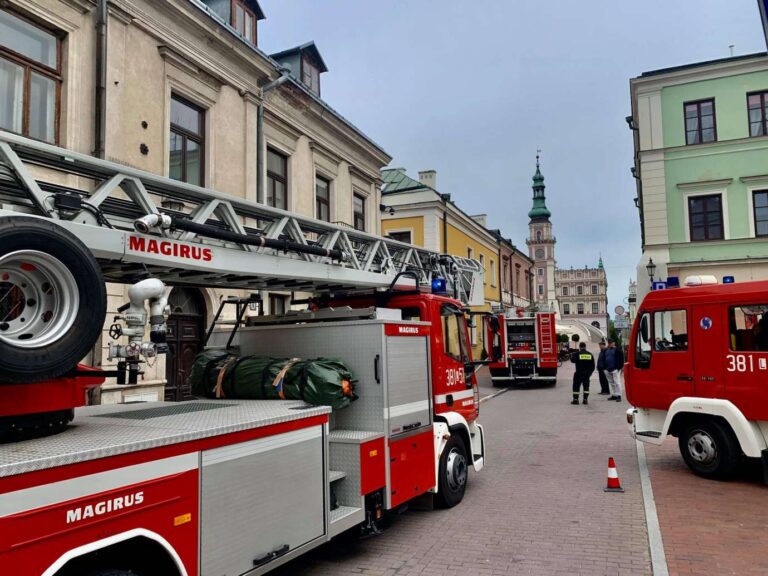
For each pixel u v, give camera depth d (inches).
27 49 338.3
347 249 245.4
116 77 381.1
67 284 120.4
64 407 125.6
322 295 300.7
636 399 340.5
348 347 217.6
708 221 921.5
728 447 298.7
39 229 113.7
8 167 132.9
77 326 121.0
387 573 191.6
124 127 386.9
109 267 162.7
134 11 396.2
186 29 441.4
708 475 306.7
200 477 129.3
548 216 3518.7
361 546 216.2
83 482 104.4
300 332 228.7
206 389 220.5
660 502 265.6
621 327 905.5
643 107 957.8
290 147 581.9
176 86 435.2
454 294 353.7
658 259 934.4
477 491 292.4
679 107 940.0
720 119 915.4
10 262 112.4
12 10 326.0
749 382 290.0
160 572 123.9
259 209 199.9
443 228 1144.8
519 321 883.4
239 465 141.2
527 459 369.4
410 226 1123.3
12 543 92.5
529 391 833.5
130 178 158.2
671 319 327.6
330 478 183.9
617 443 415.8
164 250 159.3
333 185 668.7
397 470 213.8
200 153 466.6
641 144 953.5
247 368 210.5
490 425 522.9
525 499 276.2
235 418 152.6
